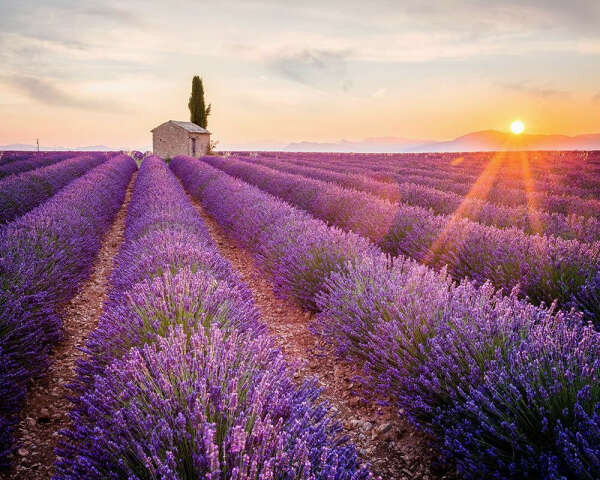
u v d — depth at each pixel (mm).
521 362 1998
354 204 8242
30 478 2074
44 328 3436
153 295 2871
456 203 8570
